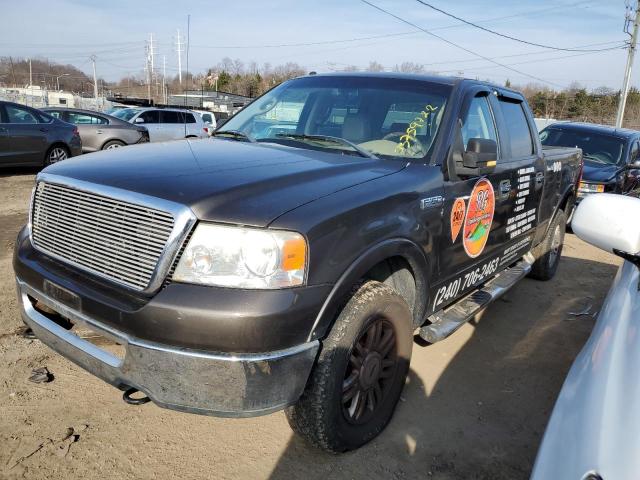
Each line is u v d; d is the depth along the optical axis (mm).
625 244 1833
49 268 2521
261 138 3523
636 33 29391
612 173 8992
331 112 3586
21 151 10961
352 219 2346
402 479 2584
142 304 2117
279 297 2057
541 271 5723
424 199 2859
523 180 4234
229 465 2588
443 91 3492
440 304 3338
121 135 14078
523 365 3879
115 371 2230
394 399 2904
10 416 2807
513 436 3004
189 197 2139
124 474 2473
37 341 3600
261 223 2074
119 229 2227
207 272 2059
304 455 2697
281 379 2115
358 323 2387
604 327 1722
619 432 1197
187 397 2096
